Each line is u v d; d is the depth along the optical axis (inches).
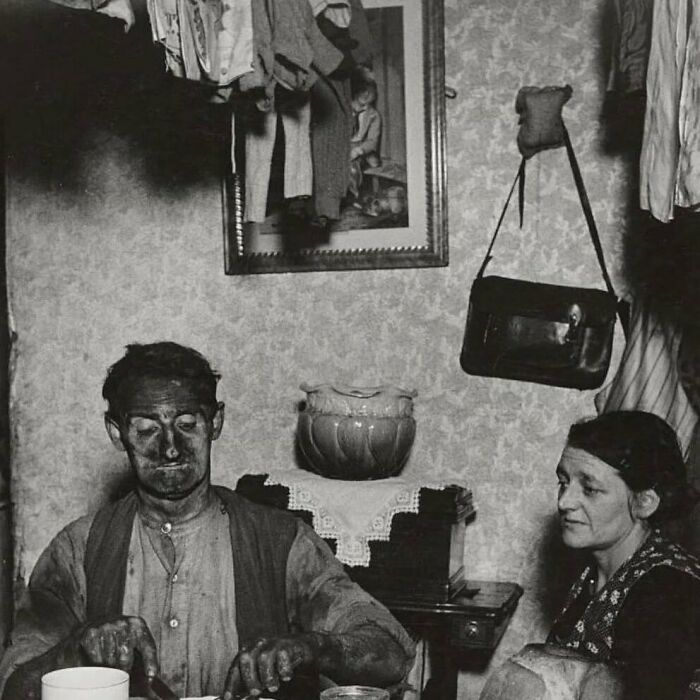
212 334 146.6
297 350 143.3
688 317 120.1
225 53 87.6
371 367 140.3
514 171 135.8
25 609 88.1
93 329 150.9
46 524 152.1
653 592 78.5
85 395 151.0
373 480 126.0
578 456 88.2
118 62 149.9
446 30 137.3
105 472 150.6
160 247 148.7
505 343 132.7
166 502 89.2
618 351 131.6
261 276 144.7
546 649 75.4
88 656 72.8
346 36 109.1
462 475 137.0
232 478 145.4
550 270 134.3
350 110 125.3
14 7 151.6
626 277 131.4
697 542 107.7
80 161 151.6
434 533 119.8
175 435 87.7
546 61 134.8
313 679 90.6
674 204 77.3
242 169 141.9
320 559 92.6
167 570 89.7
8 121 153.3
